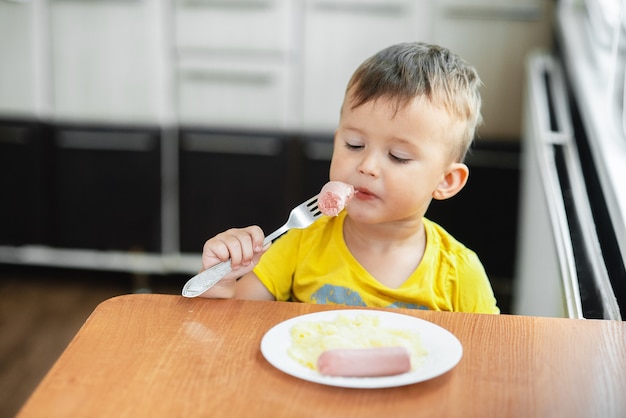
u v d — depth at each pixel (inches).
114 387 28.6
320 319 35.1
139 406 27.4
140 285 121.6
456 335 34.4
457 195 116.3
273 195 120.4
